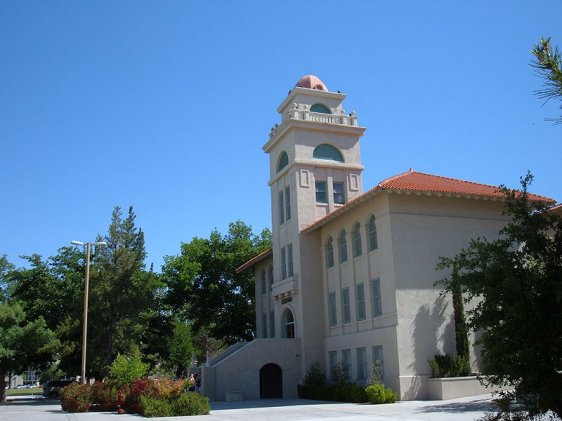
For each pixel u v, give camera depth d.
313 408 25.58
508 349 7.74
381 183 30.11
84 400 28.02
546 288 7.50
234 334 55.38
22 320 43.50
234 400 33.16
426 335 28.20
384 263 29.47
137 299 43.09
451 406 22.69
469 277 8.43
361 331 31.31
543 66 6.20
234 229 58.22
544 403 7.57
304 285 36.28
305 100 40.31
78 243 33.88
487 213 31.48
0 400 44.16
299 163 37.97
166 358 51.97
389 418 19.11
